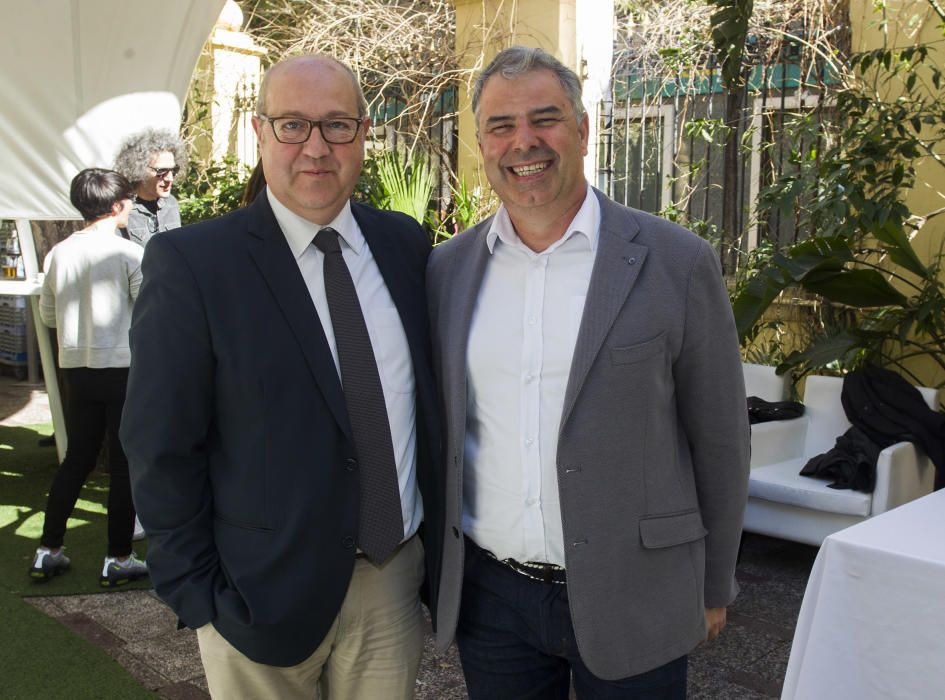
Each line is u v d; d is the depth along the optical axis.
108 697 2.85
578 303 1.75
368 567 1.81
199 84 7.43
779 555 4.23
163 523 1.70
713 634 1.96
